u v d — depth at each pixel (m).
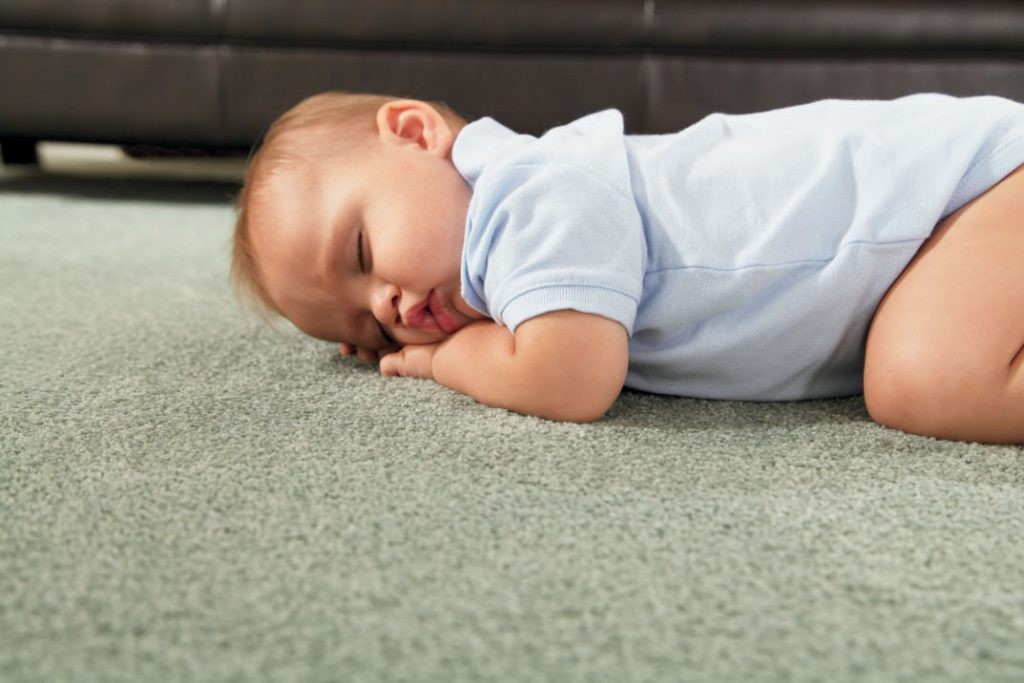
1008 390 0.61
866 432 0.66
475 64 1.78
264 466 0.58
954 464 0.59
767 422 0.69
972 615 0.41
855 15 1.66
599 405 0.67
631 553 0.46
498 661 0.38
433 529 0.49
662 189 0.72
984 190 0.70
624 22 1.73
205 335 0.94
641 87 1.76
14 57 1.85
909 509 0.52
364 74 1.81
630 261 0.67
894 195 0.70
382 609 0.41
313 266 0.77
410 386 0.76
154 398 0.72
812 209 0.70
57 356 0.85
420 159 0.77
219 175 2.47
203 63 1.82
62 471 0.57
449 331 0.78
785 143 0.74
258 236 0.80
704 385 0.75
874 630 0.40
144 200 2.01
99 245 1.47
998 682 0.36
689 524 0.50
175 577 0.44
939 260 0.67
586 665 0.37
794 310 0.70
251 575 0.44
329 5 1.77
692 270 0.70
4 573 0.45
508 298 0.67
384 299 0.75
